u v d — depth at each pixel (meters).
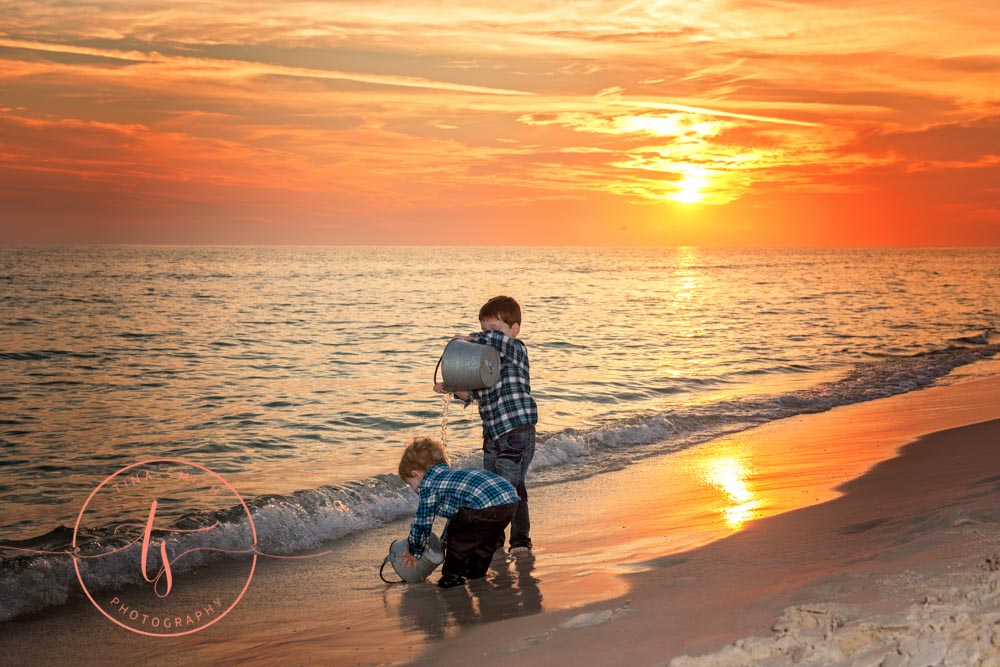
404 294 55.72
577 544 5.76
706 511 6.54
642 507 6.92
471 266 134.88
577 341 25.23
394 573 5.46
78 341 25.56
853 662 2.36
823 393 14.29
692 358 20.86
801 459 8.78
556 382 16.28
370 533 6.62
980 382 15.66
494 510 4.80
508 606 4.33
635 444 10.23
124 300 46.97
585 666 2.98
